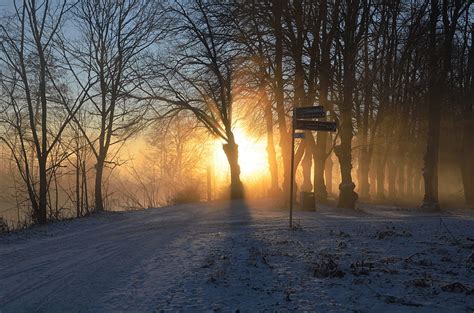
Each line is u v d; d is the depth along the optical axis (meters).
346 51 26.53
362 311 6.68
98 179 28.89
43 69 24.53
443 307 6.82
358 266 9.41
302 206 24.11
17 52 24.31
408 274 8.82
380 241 12.66
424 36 35.03
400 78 39.66
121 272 9.55
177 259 10.77
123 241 14.02
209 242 13.27
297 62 26.83
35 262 10.93
